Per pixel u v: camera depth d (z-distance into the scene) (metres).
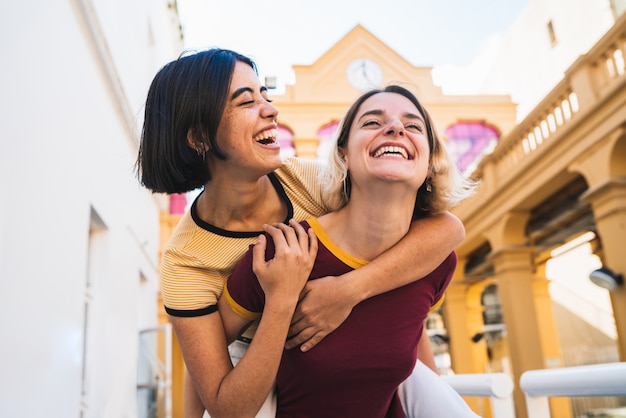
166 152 1.32
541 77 14.93
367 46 15.12
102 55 3.99
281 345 1.19
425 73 15.30
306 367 1.26
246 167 1.29
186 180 1.37
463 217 8.74
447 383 1.67
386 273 1.22
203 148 1.29
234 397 1.21
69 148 3.18
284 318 1.18
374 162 1.15
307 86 14.51
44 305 2.65
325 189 1.38
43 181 2.69
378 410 1.39
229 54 1.34
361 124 1.23
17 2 2.38
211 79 1.26
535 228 7.94
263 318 1.19
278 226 1.29
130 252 5.19
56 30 2.98
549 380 1.20
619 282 5.23
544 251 9.53
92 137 3.77
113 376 4.25
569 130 5.98
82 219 3.44
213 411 1.26
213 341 1.29
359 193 1.21
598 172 5.60
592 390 1.08
